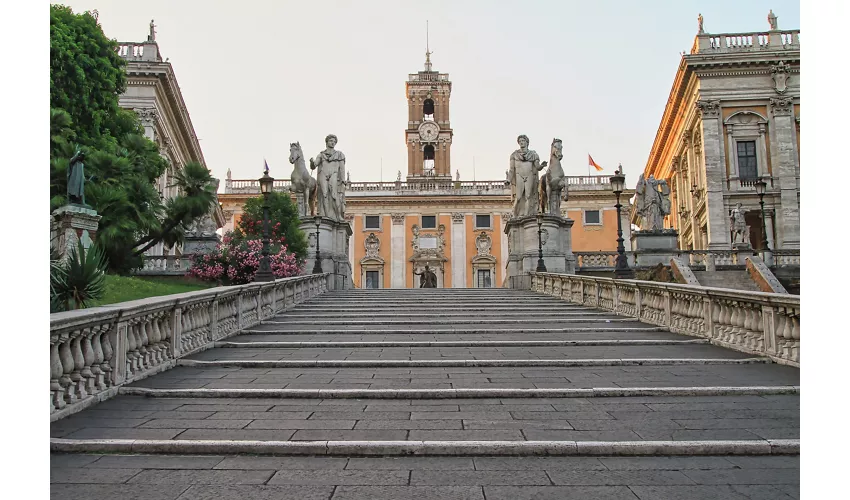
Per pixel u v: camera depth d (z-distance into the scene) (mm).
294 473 4352
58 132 18688
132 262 20219
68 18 23891
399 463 4578
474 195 55438
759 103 39562
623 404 6250
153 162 22594
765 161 39031
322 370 8055
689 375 7609
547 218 24031
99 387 6391
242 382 7148
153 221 19312
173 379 7324
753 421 5516
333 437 5031
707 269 27203
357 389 6684
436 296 19625
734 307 9688
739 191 38750
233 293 11125
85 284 8367
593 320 13305
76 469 4402
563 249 24750
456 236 55406
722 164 39219
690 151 44688
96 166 18859
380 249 55312
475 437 5039
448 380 7316
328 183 24750
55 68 22688
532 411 5949
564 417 5707
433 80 63562
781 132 38812
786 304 8141
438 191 55656
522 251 24875
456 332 11695
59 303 7848
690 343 10258
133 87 34219
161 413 5828
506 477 4270
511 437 5043
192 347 9102
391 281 54750
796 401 6355
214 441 4832
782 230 37875
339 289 23828
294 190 24641
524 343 10305
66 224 14188
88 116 23891
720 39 40312
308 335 11445
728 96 39656
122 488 4035
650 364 8445
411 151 61469
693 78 40875
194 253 22047
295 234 23609
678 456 4723
